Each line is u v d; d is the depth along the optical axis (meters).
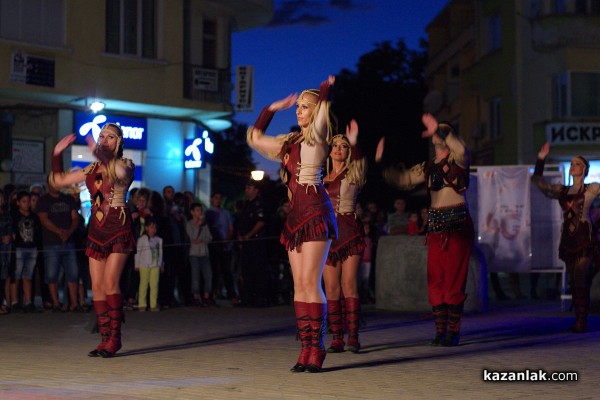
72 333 10.95
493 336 10.25
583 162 10.90
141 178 26.92
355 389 6.53
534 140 32.22
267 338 10.29
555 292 17.55
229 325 11.95
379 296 14.36
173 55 26.64
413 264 14.00
